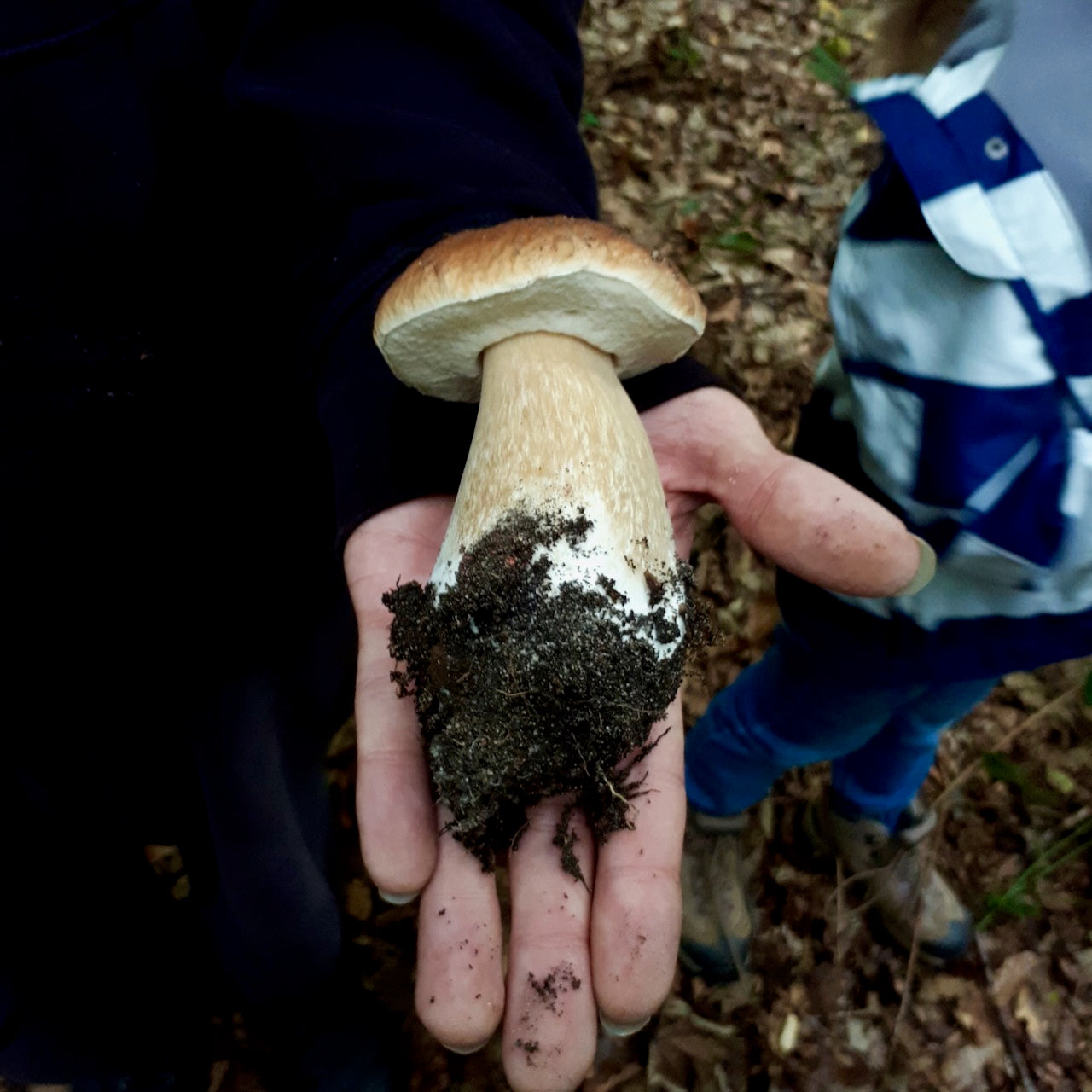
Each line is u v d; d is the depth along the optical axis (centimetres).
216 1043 32
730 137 60
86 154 18
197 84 20
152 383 20
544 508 21
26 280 18
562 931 20
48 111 17
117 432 20
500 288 20
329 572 27
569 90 27
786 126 62
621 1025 20
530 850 21
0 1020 25
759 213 57
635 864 21
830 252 57
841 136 63
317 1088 30
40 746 23
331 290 24
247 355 22
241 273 22
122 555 21
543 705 20
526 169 24
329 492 27
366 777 21
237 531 23
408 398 24
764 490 23
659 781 22
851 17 70
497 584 20
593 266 20
